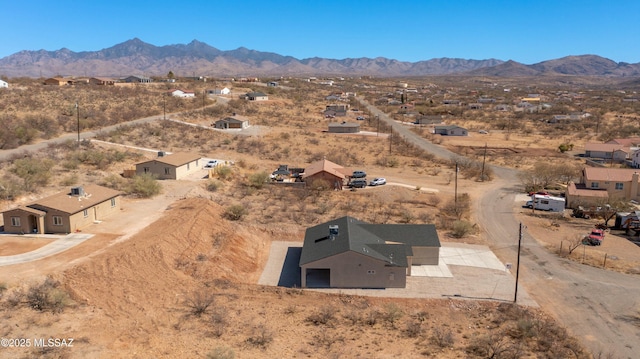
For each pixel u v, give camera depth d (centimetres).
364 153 9731
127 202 5144
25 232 4012
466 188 7281
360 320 3128
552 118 15738
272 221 5056
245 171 7594
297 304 3338
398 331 3003
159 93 15475
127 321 2791
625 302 3591
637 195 6456
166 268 3547
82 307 2867
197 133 10362
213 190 6059
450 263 4228
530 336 3017
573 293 3719
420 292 3625
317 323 3041
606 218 5662
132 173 6531
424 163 9100
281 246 4528
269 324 2964
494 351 2733
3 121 8619
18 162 5841
